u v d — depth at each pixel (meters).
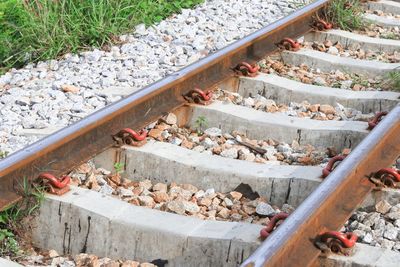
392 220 5.86
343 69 9.53
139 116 7.14
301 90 8.45
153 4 10.95
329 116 8.01
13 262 5.16
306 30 10.49
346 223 5.82
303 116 8.02
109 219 5.59
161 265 5.49
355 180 5.93
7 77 8.85
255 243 5.28
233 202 6.22
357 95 8.41
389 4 12.41
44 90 8.22
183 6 11.39
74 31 9.73
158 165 6.58
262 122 7.48
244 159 6.92
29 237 5.80
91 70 8.91
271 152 7.12
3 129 7.20
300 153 7.16
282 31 9.94
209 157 6.68
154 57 9.38
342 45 10.59
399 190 6.06
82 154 6.43
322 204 5.29
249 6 11.59
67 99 8.03
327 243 5.20
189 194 6.30
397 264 5.09
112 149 6.70
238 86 8.66
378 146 6.26
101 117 6.64
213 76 8.34
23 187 5.82
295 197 6.23
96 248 5.65
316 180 6.20
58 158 6.23
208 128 7.61
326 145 7.30
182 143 7.15
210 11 11.23
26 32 9.68
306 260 5.00
